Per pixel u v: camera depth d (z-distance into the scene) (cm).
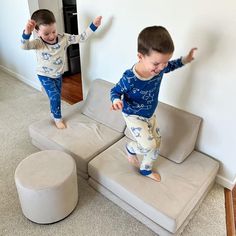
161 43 125
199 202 171
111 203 174
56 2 305
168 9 164
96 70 240
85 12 218
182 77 177
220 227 160
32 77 322
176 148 177
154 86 148
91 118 223
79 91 319
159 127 185
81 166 183
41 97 304
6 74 363
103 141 196
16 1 281
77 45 348
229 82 158
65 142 194
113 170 169
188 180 163
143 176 165
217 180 191
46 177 149
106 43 215
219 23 147
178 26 164
